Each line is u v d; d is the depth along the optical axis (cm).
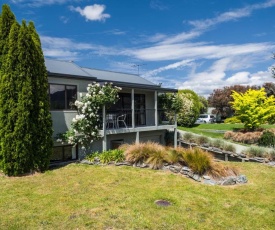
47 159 930
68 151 1145
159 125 1530
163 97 1631
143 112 1630
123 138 1419
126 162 1008
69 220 539
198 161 880
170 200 671
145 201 653
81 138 1100
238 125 2520
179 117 2497
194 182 835
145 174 898
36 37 964
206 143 1565
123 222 536
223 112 4131
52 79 1063
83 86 1185
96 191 717
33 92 895
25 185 764
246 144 1678
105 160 1021
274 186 838
